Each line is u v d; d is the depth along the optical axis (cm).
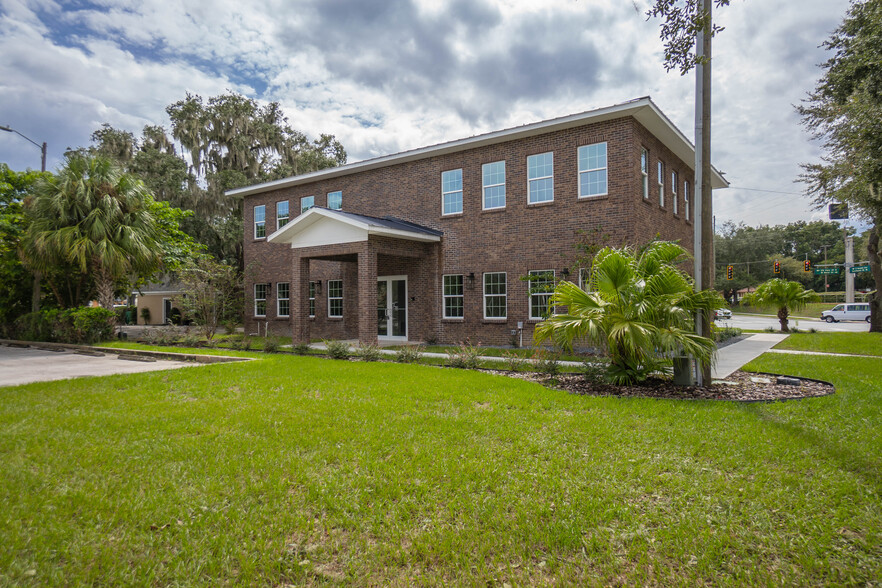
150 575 269
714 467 428
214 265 1959
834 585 264
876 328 2119
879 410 615
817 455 451
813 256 7538
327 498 365
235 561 291
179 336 1803
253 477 410
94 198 1686
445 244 1670
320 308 2025
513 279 1533
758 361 1135
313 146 3512
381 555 296
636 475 409
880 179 1177
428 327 1697
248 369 1030
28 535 311
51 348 1664
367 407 657
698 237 851
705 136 832
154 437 522
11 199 1895
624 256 842
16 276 2003
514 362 1042
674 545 303
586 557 293
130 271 1803
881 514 338
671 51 638
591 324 779
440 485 392
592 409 643
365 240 1450
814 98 1595
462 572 277
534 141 1505
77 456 459
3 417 604
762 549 300
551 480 396
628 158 1354
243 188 2234
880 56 1162
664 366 894
